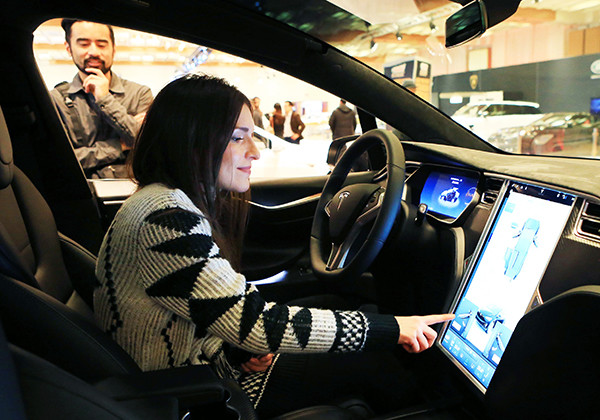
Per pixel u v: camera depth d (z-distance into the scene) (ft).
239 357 3.50
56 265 3.62
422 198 5.07
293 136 20.66
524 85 34.91
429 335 3.00
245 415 2.57
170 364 2.77
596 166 3.74
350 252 4.59
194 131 2.73
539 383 2.71
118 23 4.50
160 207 2.58
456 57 37.88
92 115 6.71
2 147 2.81
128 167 2.92
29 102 5.07
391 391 4.14
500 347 3.21
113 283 2.68
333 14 8.79
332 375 4.04
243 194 3.47
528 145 24.14
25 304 2.38
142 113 7.20
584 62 31.96
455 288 3.93
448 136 5.74
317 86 5.41
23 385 1.56
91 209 5.81
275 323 2.57
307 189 6.98
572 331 2.44
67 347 2.41
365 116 6.33
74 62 6.56
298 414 3.34
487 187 4.24
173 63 22.62
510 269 3.40
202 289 2.47
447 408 3.50
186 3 4.55
